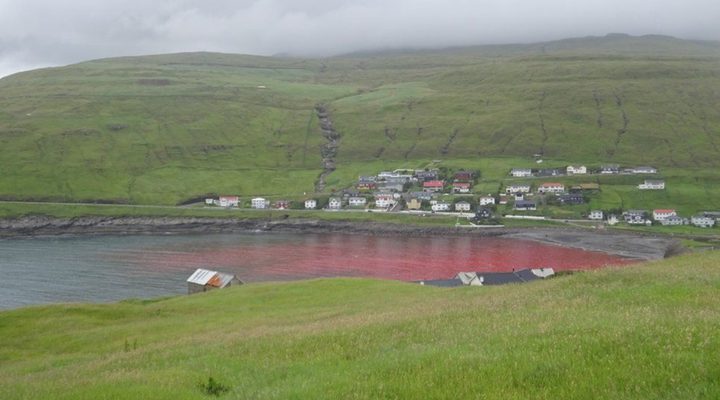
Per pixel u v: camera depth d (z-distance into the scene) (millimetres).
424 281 106438
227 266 148750
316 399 15125
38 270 140125
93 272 138625
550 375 14883
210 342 31516
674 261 43188
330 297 58406
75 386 20453
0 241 185250
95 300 113562
